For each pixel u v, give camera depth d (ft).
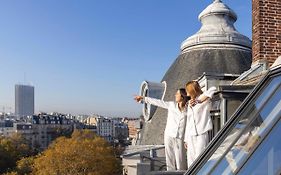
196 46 69.72
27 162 260.42
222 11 70.08
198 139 22.67
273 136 12.49
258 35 36.47
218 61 66.33
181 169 26.27
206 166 15.03
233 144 14.52
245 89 28.43
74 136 325.01
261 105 14.66
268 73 15.84
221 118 28.73
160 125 64.34
